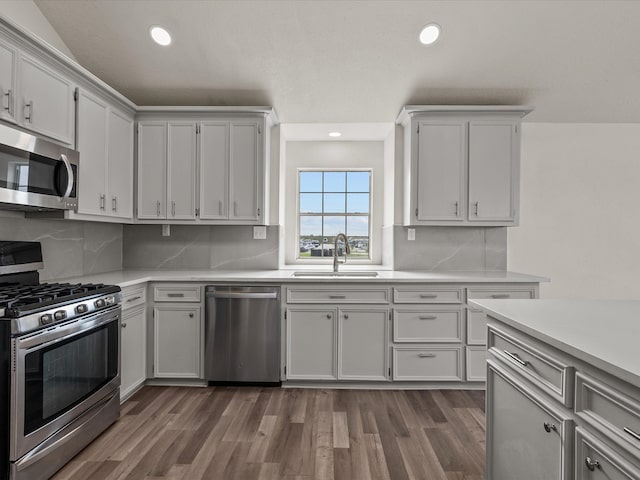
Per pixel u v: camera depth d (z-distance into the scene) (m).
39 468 1.68
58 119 2.25
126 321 2.56
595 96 3.16
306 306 2.84
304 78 3.02
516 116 3.13
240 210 3.14
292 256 4.23
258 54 2.83
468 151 3.14
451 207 3.15
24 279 2.26
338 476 1.80
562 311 1.49
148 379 2.90
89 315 2.01
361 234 4.32
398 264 3.48
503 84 3.04
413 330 2.84
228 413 2.44
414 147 3.15
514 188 3.13
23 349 1.58
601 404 0.94
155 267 3.47
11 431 1.55
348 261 4.21
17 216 2.33
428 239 3.48
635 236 3.54
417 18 2.55
